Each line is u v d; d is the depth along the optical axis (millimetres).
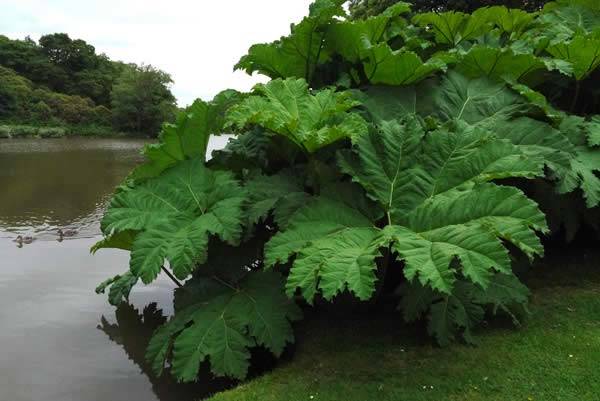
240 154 4176
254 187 3615
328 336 3430
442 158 3314
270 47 4434
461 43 5230
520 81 4488
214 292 3598
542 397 2570
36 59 65000
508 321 3377
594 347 2961
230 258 3725
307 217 3193
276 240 3080
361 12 12891
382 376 2900
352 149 3447
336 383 2873
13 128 45031
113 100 59375
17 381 3445
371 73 4289
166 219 3547
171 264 3229
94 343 4039
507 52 4172
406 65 4109
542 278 3982
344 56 4520
